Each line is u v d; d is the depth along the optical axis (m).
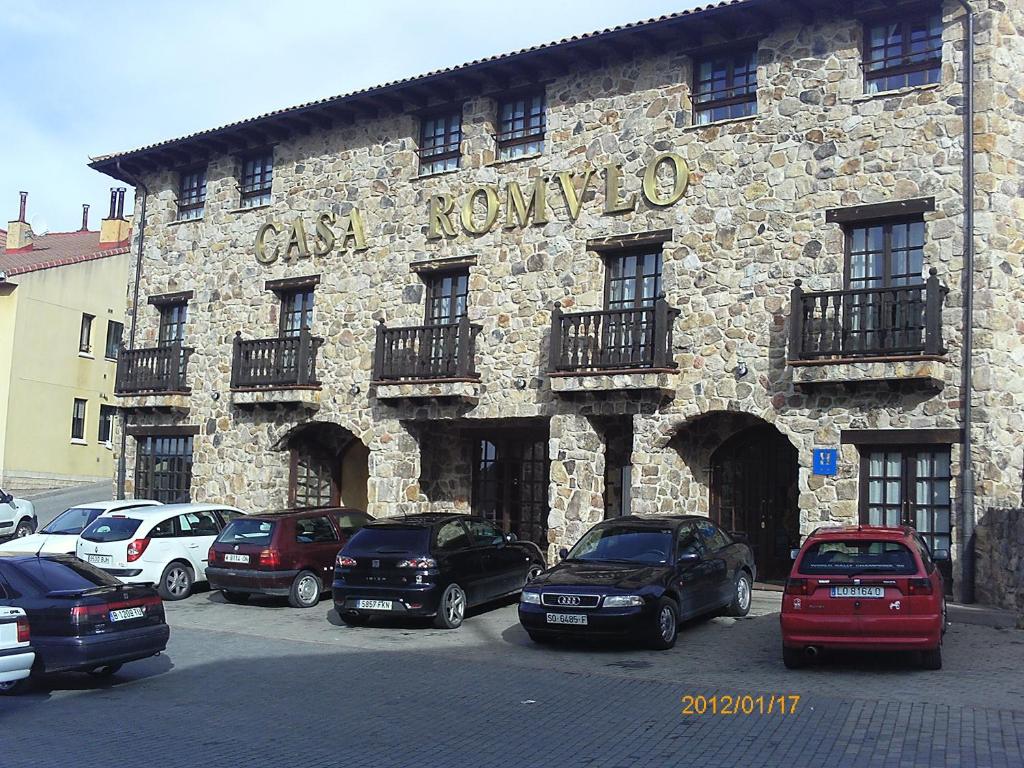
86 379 35.81
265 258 23.47
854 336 15.81
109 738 8.72
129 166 25.78
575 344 18.17
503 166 20.19
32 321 33.69
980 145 15.38
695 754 8.05
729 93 17.98
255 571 16.42
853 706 9.46
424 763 7.94
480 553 15.52
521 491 21.06
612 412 18.16
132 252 26.14
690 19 17.36
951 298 15.33
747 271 17.22
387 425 21.09
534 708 9.70
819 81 16.88
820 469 16.12
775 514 18.22
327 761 8.00
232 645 13.28
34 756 8.14
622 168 18.72
